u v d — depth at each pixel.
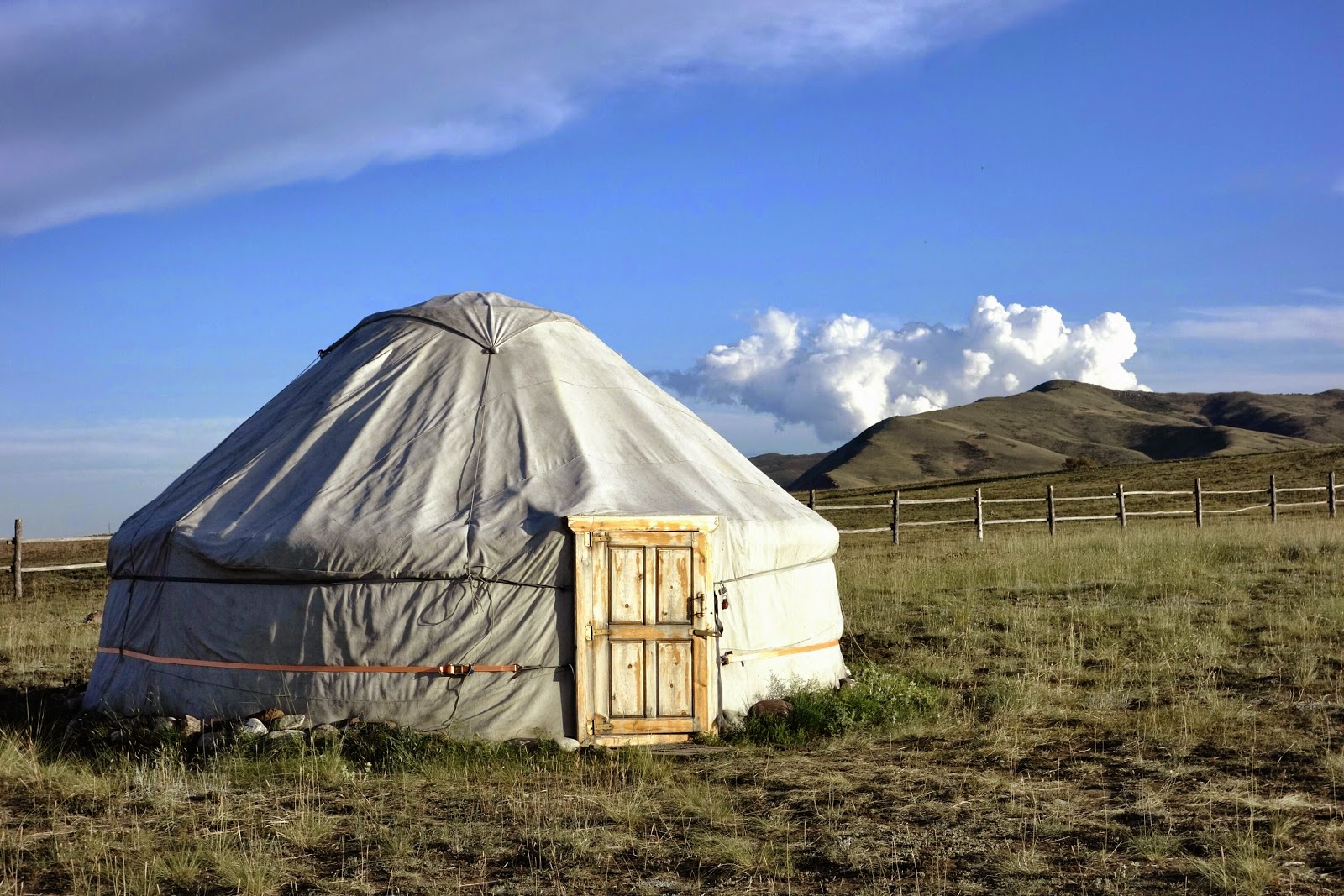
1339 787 7.31
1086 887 5.65
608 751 8.78
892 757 8.52
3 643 14.46
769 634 10.23
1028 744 8.77
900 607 15.55
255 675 9.26
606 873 5.98
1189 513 29.56
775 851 6.27
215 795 7.56
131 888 5.76
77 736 9.25
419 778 8.03
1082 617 14.23
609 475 9.86
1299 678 10.66
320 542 9.08
